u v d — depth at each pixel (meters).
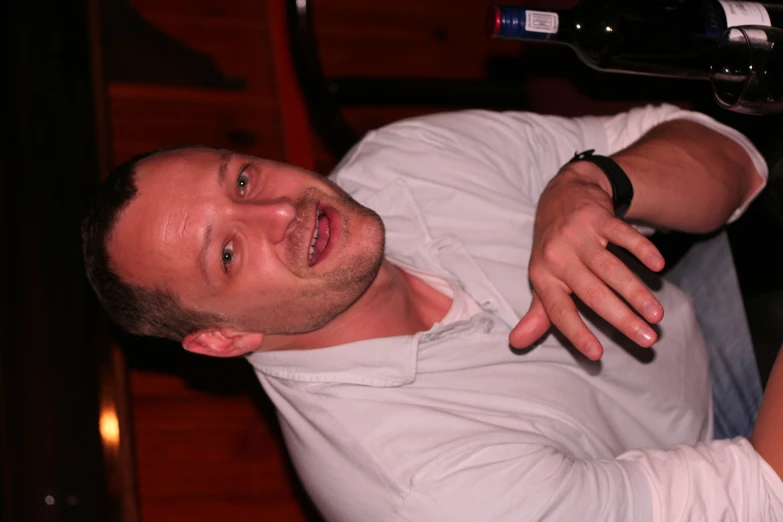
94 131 1.59
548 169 1.33
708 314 1.28
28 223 1.35
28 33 1.57
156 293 1.19
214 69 2.25
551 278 0.88
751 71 0.85
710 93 1.38
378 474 1.08
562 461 0.99
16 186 1.37
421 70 2.51
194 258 1.15
